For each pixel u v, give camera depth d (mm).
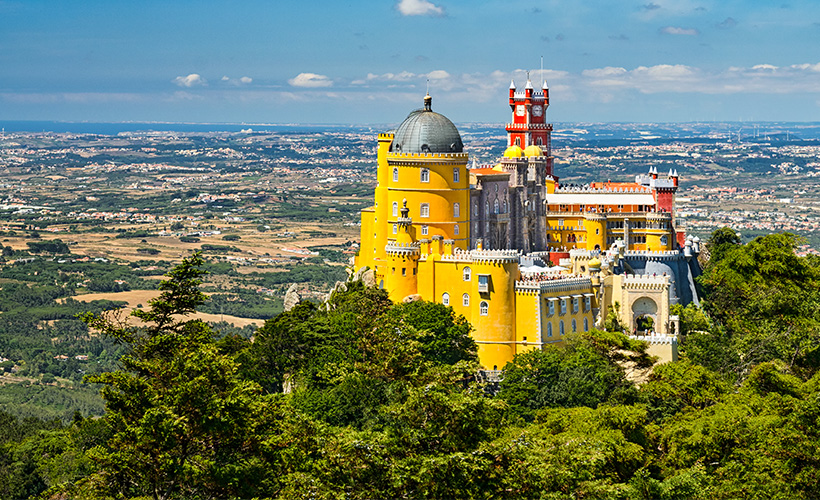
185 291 164625
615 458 172000
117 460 146000
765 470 168250
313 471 144250
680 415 198750
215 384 151500
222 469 146500
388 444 145500
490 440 152500
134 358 157875
